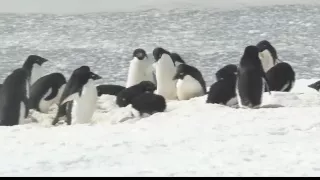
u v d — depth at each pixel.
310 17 79.06
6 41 66.75
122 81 44.66
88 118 23.52
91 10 91.88
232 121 19.55
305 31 69.94
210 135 17.20
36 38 68.94
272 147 15.27
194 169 13.14
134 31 73.69
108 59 55.34
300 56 55.62
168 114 21.98
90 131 18.91
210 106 23.47
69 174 12.99
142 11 89.56
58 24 79.31
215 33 71.06
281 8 87.00
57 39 68.31
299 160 13.72
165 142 16.38
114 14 87.50
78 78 23.39
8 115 22.91
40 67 29.25
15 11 90.88
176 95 28.89
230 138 16.69
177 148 15.55
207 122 19.55
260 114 20.84
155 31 73.50
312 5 88.94
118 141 16.69
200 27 75.38
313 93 28.06
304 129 17.78
